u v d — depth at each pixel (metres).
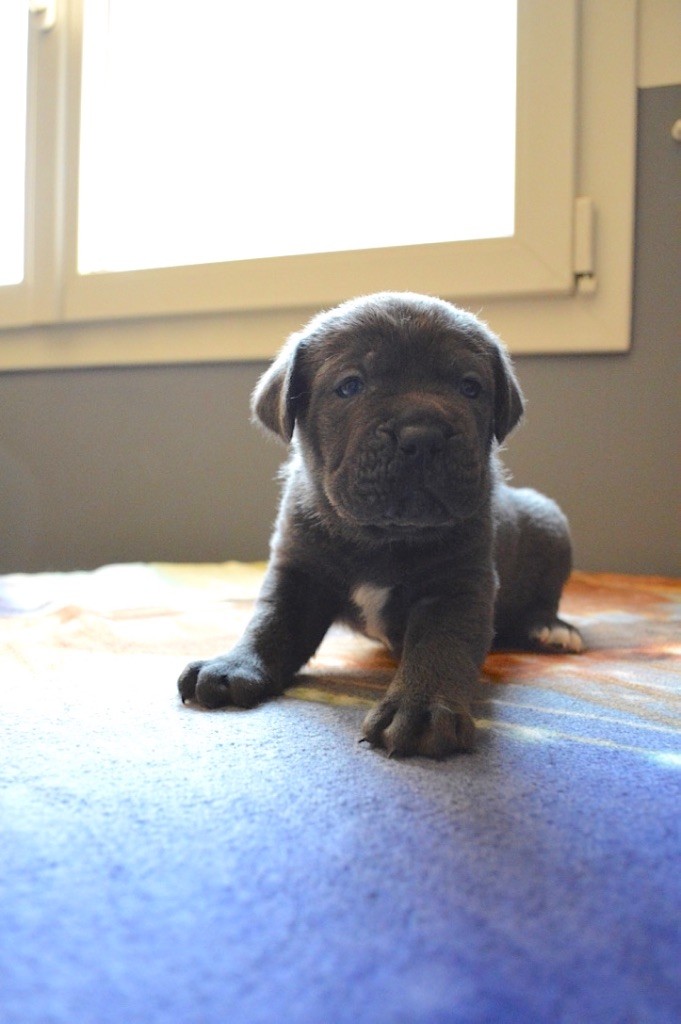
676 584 0.90
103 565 1.15
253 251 1.11
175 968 0.29
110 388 1.13
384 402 0.55
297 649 0.58
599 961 0.30
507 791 0.42
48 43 1.12
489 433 0.60
